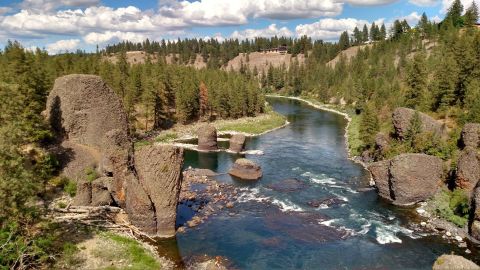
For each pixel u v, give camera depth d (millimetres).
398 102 107562
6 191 33000
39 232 36719
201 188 62562
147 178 43688
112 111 60031
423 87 99438
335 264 37312
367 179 66250
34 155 50750
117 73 133750
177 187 43938
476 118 65500
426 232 44312
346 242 42031
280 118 143375
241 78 181250
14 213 33562
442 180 54312
